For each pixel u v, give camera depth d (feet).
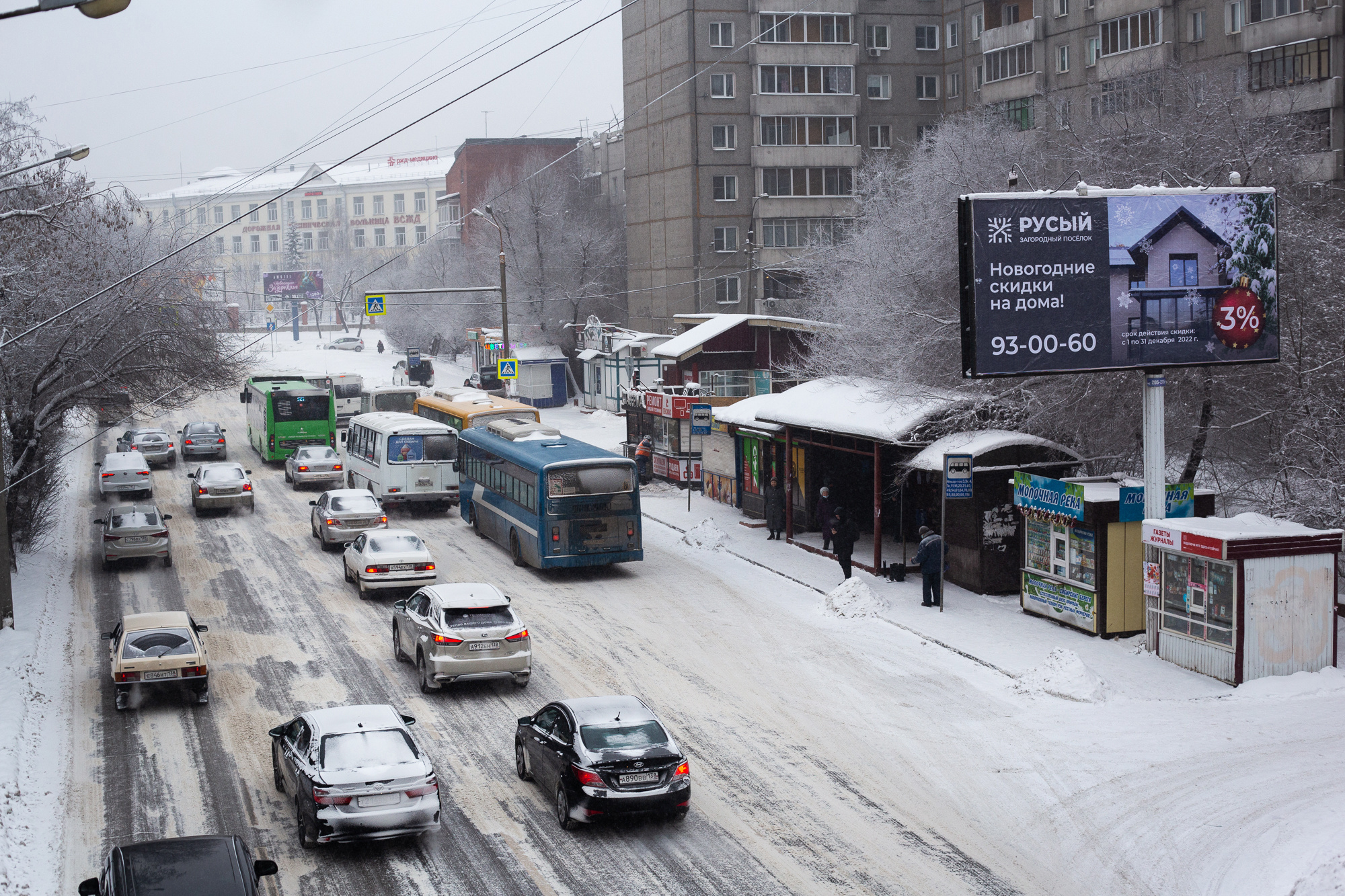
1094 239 64.39
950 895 39.58
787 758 52.95
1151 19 172.86
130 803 48.32
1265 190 66.69
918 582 86.07
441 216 370.12
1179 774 49.21
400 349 321.32
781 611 80.28
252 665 68.33
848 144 232.94
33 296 86.33
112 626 77.30
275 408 147.02
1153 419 67.15
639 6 240.94
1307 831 42.63
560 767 46.03
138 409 101.24
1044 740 54.24
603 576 91.66
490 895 39.99
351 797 42.16
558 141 318.86
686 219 232.94
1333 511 74.54
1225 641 61.41
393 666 68.28
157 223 131.03
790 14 228.63
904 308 96.53
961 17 230.89
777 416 101.35
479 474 107.86
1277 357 67.56
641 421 144.46
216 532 108.88
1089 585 70.54
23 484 97.04
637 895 39.83
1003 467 81.46
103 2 22.11
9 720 56.18
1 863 41.39
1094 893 39.50
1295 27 151.33
